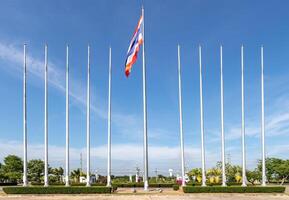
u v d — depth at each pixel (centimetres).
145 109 5497
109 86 5678
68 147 5575
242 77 5853
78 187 5084
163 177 9688
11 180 10462
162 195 4962
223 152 5753
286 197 4859
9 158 10262
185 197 4731
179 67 5766
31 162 10194
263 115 5834
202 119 5794
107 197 4716
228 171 8000
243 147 5769
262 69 5884
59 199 4538
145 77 5550
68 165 5556
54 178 9681
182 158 5700
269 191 5325
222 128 5784
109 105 5653
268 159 10419
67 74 5634
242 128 5803
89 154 5578
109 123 5625
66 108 5603
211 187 5281
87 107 5628
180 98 5750
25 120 5538
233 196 4938
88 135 5600
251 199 4559
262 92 5866
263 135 5800
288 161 10431
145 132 5462
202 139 5756
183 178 5697
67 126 5597
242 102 5838
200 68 5853
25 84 5584
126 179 9412
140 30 5412
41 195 4953
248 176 9344
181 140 5706
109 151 5578
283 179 10438
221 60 5875
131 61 5372
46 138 5525
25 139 5519
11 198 4641
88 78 5656
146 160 5453
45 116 5566
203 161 5725
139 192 5344
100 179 9394
